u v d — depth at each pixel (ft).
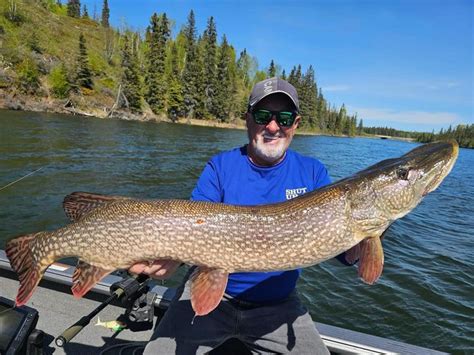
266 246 2.92
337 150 46.80
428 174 3.15
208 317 3.20
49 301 4.00
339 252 3.05
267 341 3.16
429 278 7.77
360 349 3.14
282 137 3.29
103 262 2.92
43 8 79.77
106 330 3.73
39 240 3.01
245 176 3.39
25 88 46.44
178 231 2.84
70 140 25.63
